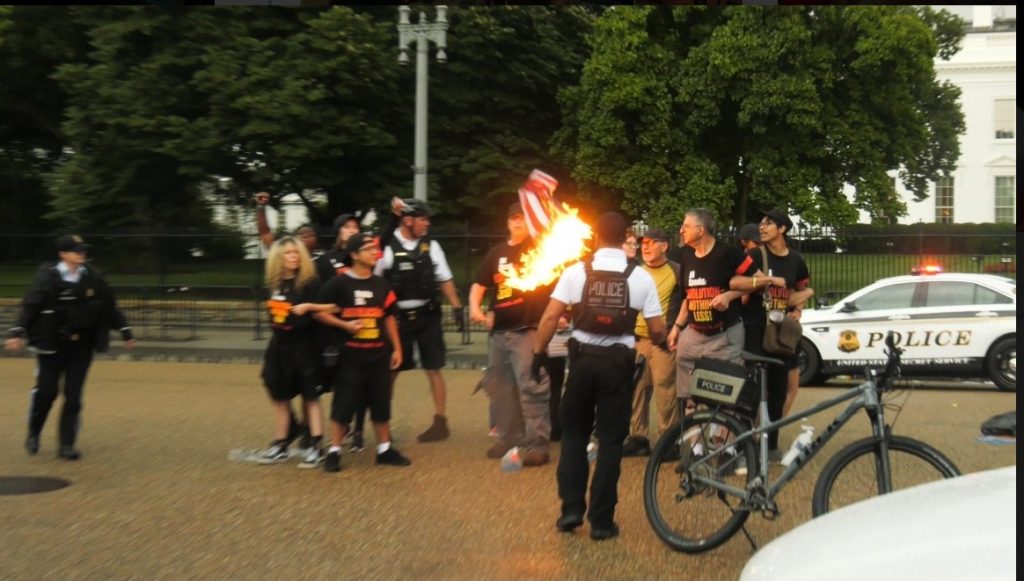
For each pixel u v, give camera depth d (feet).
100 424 34.12
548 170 99.81
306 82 83.41
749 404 19.45
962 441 30.55
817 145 97.55
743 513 18.98
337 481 25.61
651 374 28.71
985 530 8.96
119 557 19.25
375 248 26.96
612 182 96.17
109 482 25.49
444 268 31.40
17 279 72.59
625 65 93.91
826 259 67.21
